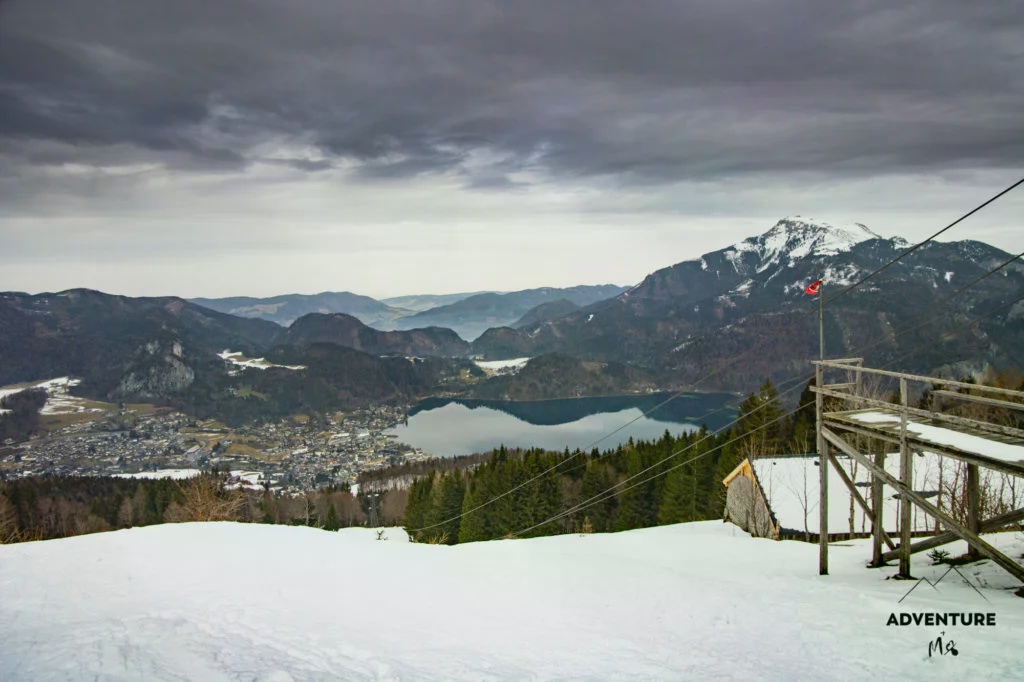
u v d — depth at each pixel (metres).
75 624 11.48
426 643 11.27
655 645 11.20
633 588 15.98
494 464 72.75
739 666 9.84
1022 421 38.25
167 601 13.30
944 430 15.30
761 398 68.25
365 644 10.95
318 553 19.08
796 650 10.49
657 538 32.19
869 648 10.29
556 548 23.33
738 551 26.47
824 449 18.22
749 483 37.88
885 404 16.03
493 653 10.76
